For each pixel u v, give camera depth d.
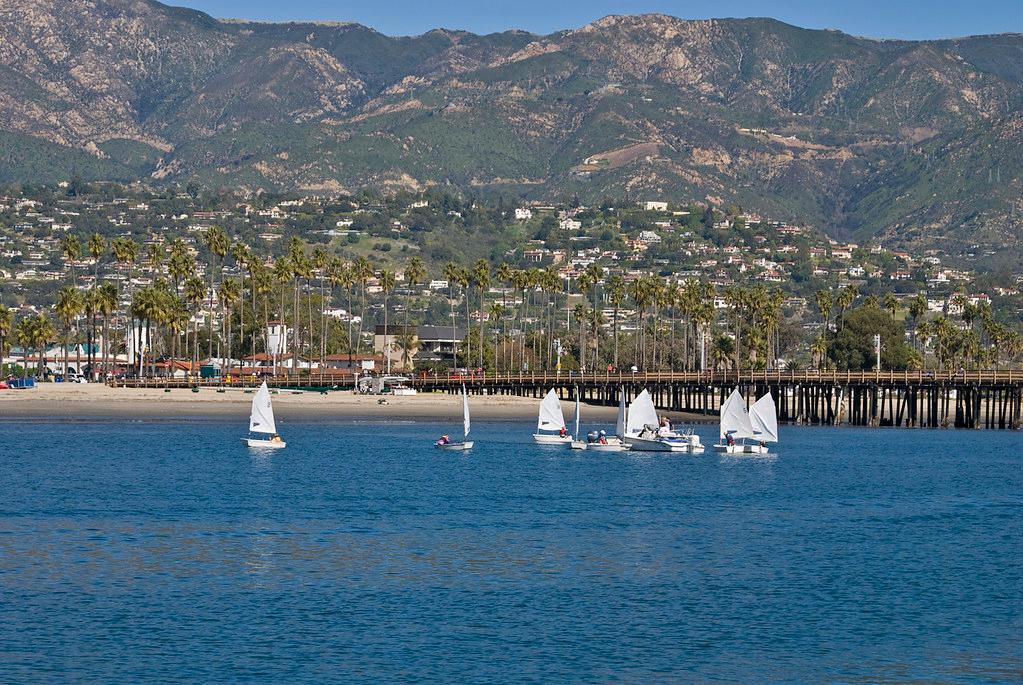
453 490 135.50
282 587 86.50
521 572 92.75
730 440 187.00
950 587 90.25
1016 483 152.62
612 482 146.62
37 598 82.19
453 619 79.00
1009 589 89.88
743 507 128.25
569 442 194.88
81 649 71.56
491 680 67.50
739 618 80.62
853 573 94.69
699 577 92.31
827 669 70.50
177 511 116.56
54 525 107.75
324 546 100.81
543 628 77.38
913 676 69.62
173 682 66.25
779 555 101.38
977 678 69.44
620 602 84.12
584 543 104.75
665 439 185.62
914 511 127.62
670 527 114.31
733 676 68.94
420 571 92.31
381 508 121.12
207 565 92.81
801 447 199.00
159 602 81.75
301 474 147.00
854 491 142.88
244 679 66.94
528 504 126.31
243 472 147.75
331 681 66.81
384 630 76.25
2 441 180.38
